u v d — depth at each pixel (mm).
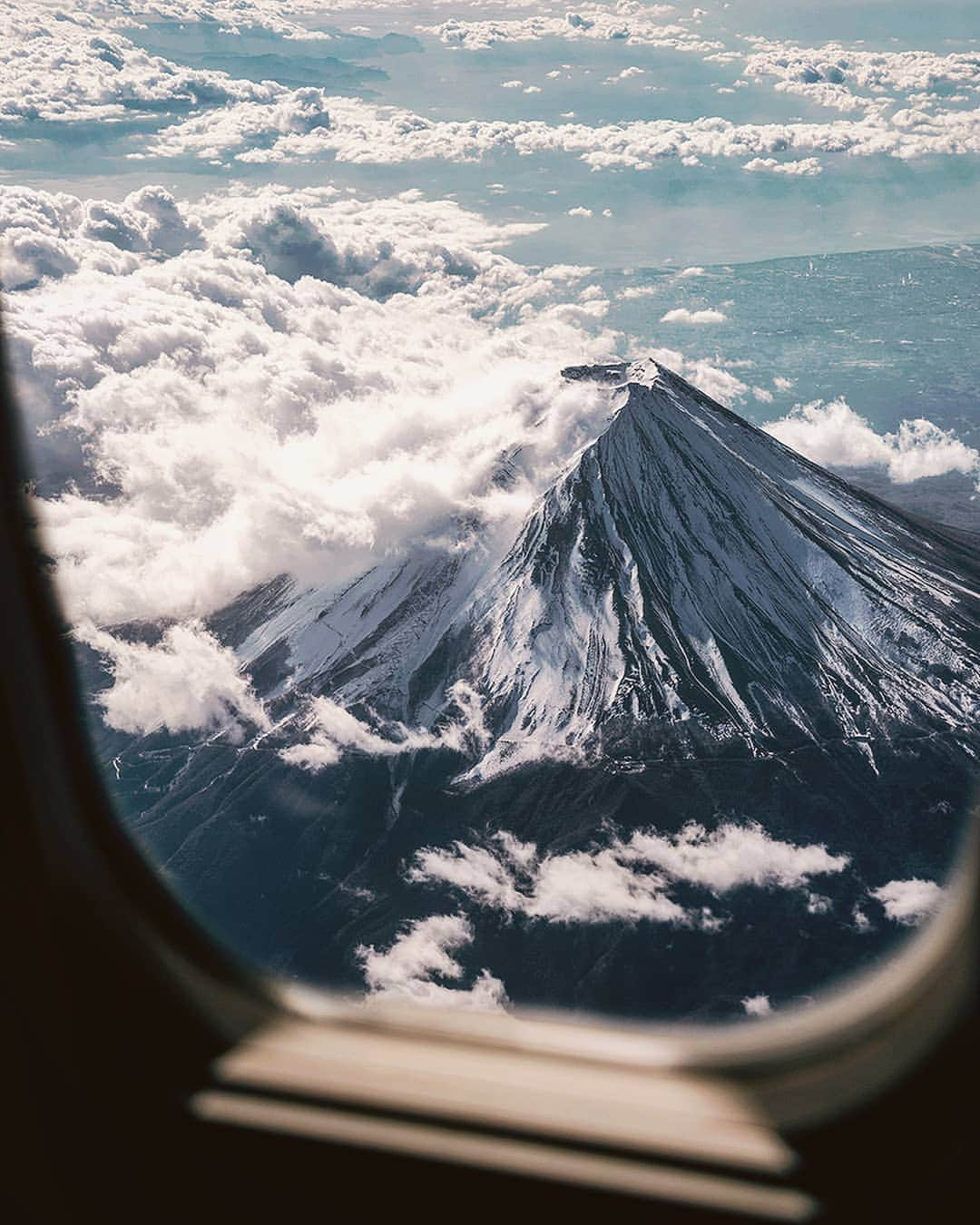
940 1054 1812
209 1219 1871
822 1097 1859
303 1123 1858
